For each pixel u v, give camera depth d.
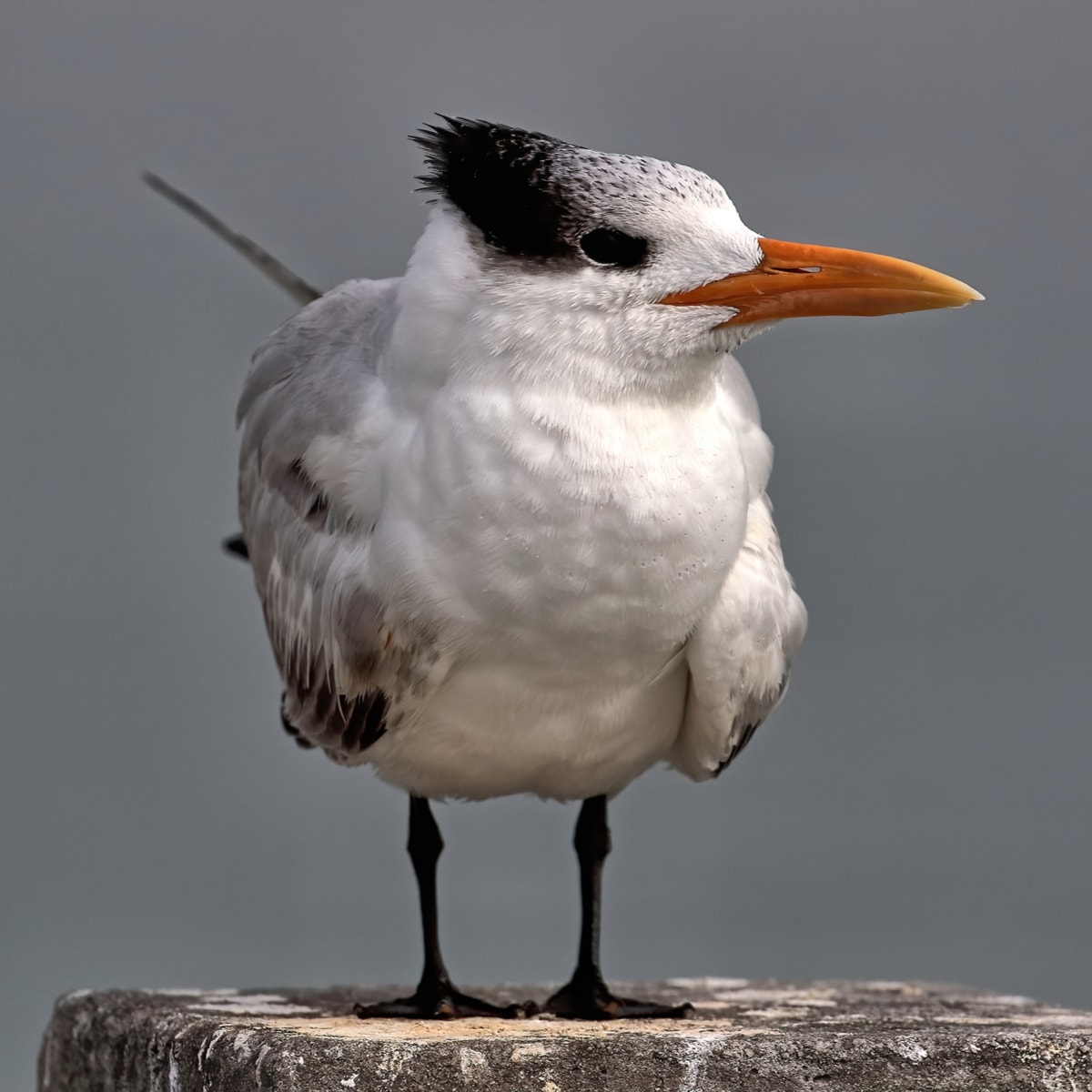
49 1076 12.20
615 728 10.60
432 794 11.23
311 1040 9.55
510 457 9.75
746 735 11.31
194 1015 10.98
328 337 11.37
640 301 9.76
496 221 9.91
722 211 9.93
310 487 10.88
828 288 9.86
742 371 11.34
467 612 10.03
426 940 11.16
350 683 10.56
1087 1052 9.92
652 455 9.84
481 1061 9.52
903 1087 9.77
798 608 11.11
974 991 12.80
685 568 10.03
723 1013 11.32
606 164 9.86
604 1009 11.05
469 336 9.89
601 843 11.52
